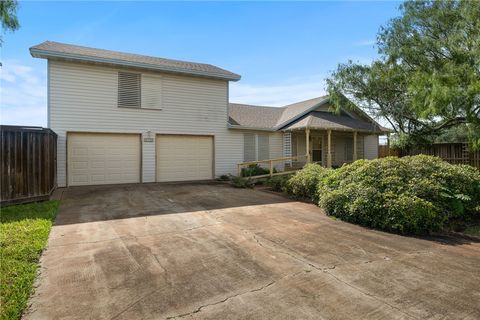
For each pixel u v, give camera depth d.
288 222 6.52
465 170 7.17
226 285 3.54
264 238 5.35
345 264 4.18
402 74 13.07
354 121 17.81
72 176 12.07
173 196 9.88
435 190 6.21
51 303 3.10
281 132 16.77
